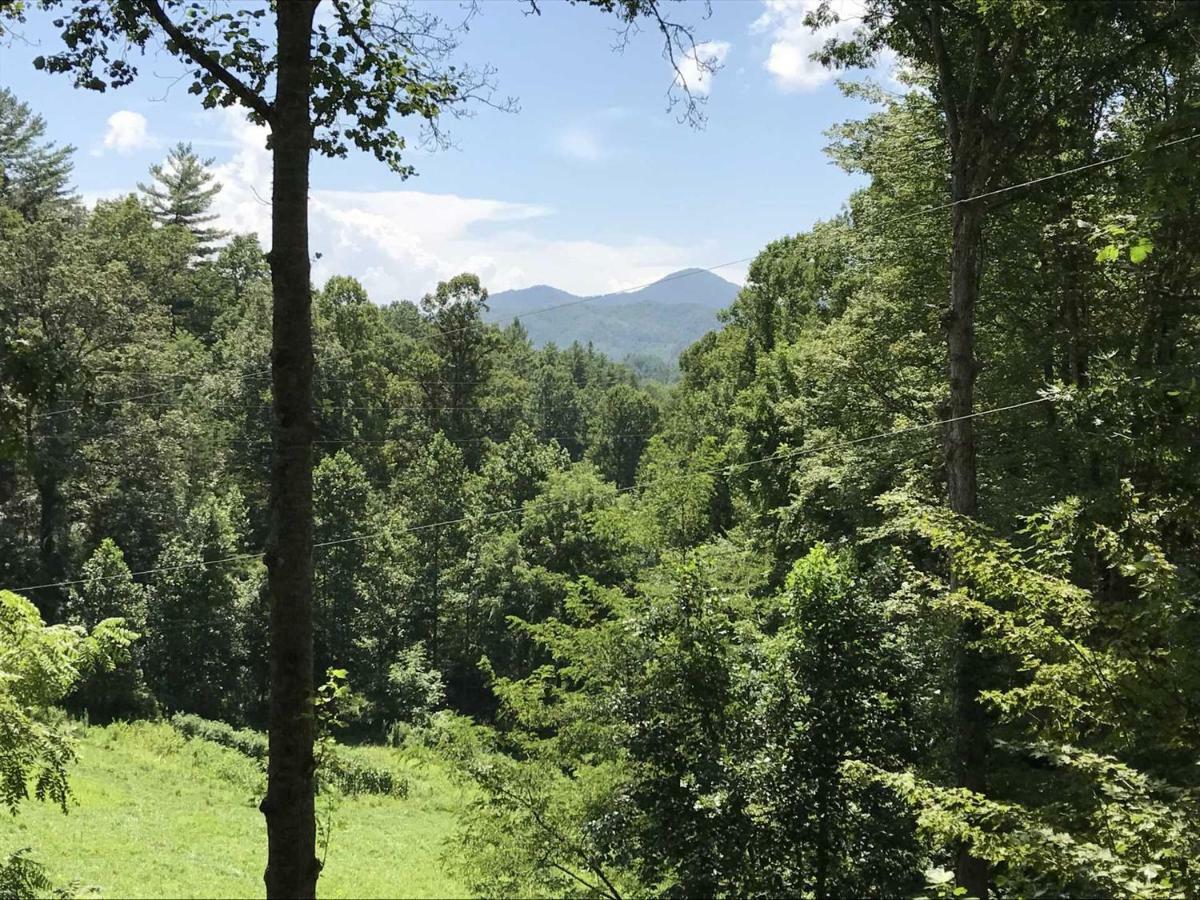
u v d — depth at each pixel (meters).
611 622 12.58
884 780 6.89
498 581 45.22
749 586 23.11
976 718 10.71
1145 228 5.75
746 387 54.16
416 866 23.38
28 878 9.16
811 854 10.52
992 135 13.52
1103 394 7.27
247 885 20.52
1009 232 16.77
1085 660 6.10
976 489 14.94
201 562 39.19
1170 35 9.06
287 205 5.44
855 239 21.45
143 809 25.47
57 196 65.50
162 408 43.38
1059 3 7.86
